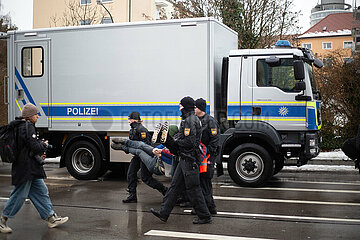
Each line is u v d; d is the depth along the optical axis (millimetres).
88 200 8172
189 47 9609
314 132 9469
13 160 5762
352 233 5875
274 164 10555
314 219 6645
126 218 6766
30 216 6957
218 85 9758
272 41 16797
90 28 10422
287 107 9242
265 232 5930
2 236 5816
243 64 9500
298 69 8898
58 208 7488
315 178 10914
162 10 19453
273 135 9227
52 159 15000
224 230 6039
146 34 9945
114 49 10219
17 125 5844
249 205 7633
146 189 9438
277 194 8656
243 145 9453
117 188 9547
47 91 10805
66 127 10633
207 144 6652
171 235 5812
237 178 9500
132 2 34188
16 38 11125
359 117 14992
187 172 6172
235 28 16406
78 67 10531
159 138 6195
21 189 5898
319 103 9820
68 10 30172
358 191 9016
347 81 15211
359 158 7188
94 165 10609
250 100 9430
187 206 7586
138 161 7949
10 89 11203
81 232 5988
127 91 10094
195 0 16984
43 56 10852
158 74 9836
